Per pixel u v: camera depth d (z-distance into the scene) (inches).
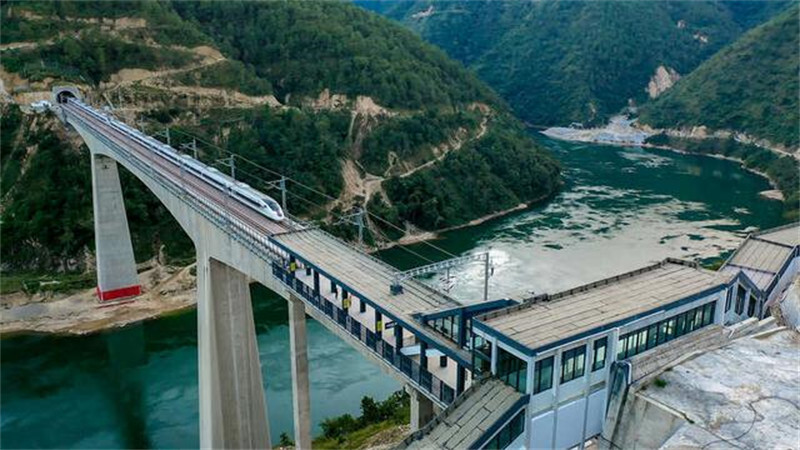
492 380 1151.0
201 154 4468.5
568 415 1162.0
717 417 1143.6
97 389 2667.3
